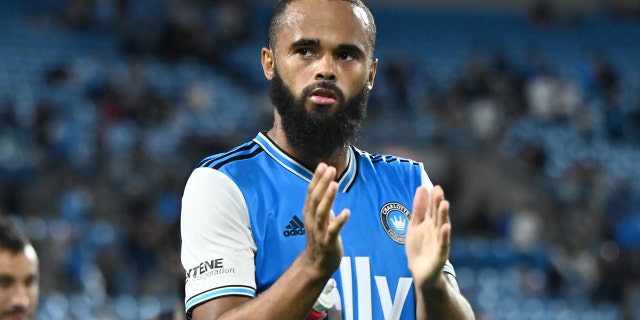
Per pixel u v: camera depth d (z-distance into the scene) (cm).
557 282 5575
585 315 5275
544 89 7831
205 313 1043
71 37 7781
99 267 4747
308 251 974
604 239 6066
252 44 8525
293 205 1107
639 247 5728
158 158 5862
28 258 1323
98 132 5956
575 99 7875
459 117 7594
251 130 6431
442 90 8050
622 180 6856
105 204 5428
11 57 7350
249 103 7369
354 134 1116
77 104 6625
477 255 5859
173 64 7806
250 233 1086
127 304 4547
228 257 1061
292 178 1123
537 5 9462
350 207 1132
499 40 9219
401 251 1128
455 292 1083
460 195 6906
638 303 5359
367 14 1115
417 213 1045
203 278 1056
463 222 6438
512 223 6216
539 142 7300
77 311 4353
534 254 5888
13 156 5725
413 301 1114
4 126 5959
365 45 1098
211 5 8456
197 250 1077
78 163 5738
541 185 6931
